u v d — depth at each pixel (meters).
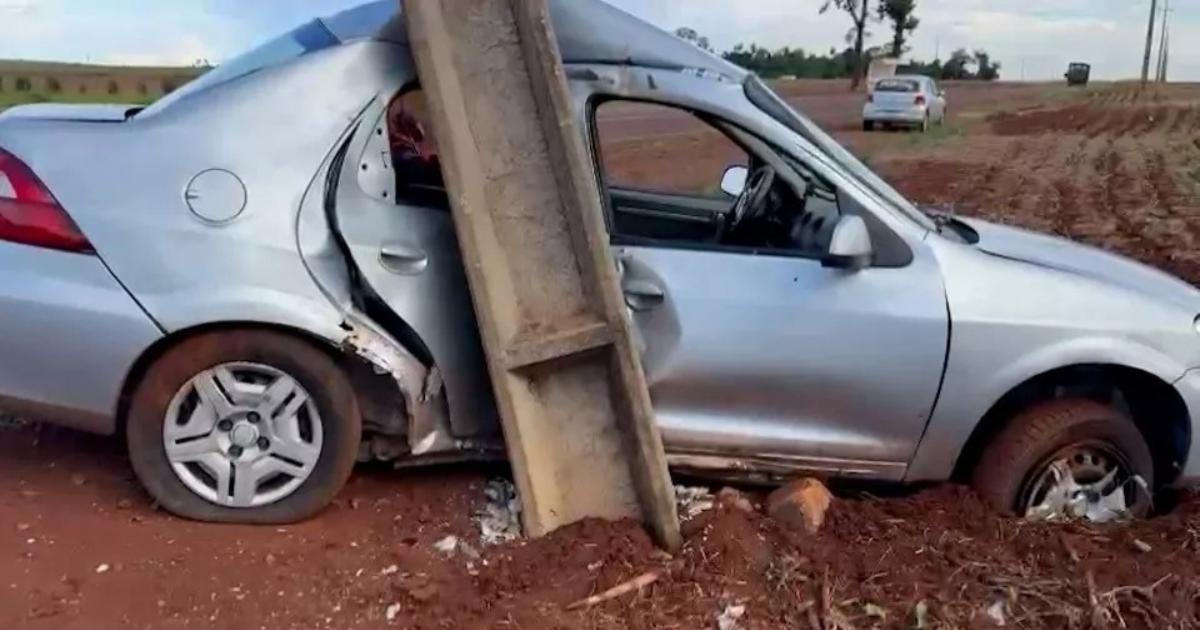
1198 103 58.59
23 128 4.71
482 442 4.91
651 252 4.79
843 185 4.90
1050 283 4.91
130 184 4.57
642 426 4.51
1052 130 36.56
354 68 4.74
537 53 4.51
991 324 4.79
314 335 4.58
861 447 4.91
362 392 4.83
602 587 4.26
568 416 4.64
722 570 4.39
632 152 14.91
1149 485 5.10
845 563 4.48
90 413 4.63
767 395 4.81
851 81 77.50
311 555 4.50
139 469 4.66
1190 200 17.58
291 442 4.68
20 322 4.50
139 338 4.52
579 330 4.51
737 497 4.97
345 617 4.12
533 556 4.43
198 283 4.52
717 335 4.73
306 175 4.64
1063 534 4.78
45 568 4.30
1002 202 17.08
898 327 4.75
